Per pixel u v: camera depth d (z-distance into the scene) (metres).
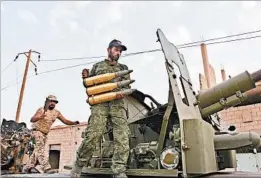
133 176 2.64
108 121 3.04
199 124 2.39
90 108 2.91
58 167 11.47
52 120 5.25
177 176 2.36
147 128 3.29
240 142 2.55
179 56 3.36
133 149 2.87
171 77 2.75
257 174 2.57
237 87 3.12
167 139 2.87
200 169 2.29
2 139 4.77
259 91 3.35
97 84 2.77
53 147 11.98
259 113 5.94
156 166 2.64
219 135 2.68
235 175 2.47
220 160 3.13
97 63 3.00
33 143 5.03
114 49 2.99
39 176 2.89
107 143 3.07
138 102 3.38
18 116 10.24
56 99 5.29
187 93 3.01
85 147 2.84
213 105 3.20
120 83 2.78
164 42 3.00
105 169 2.78
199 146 2.34
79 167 2.86
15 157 4.77
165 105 3.12
